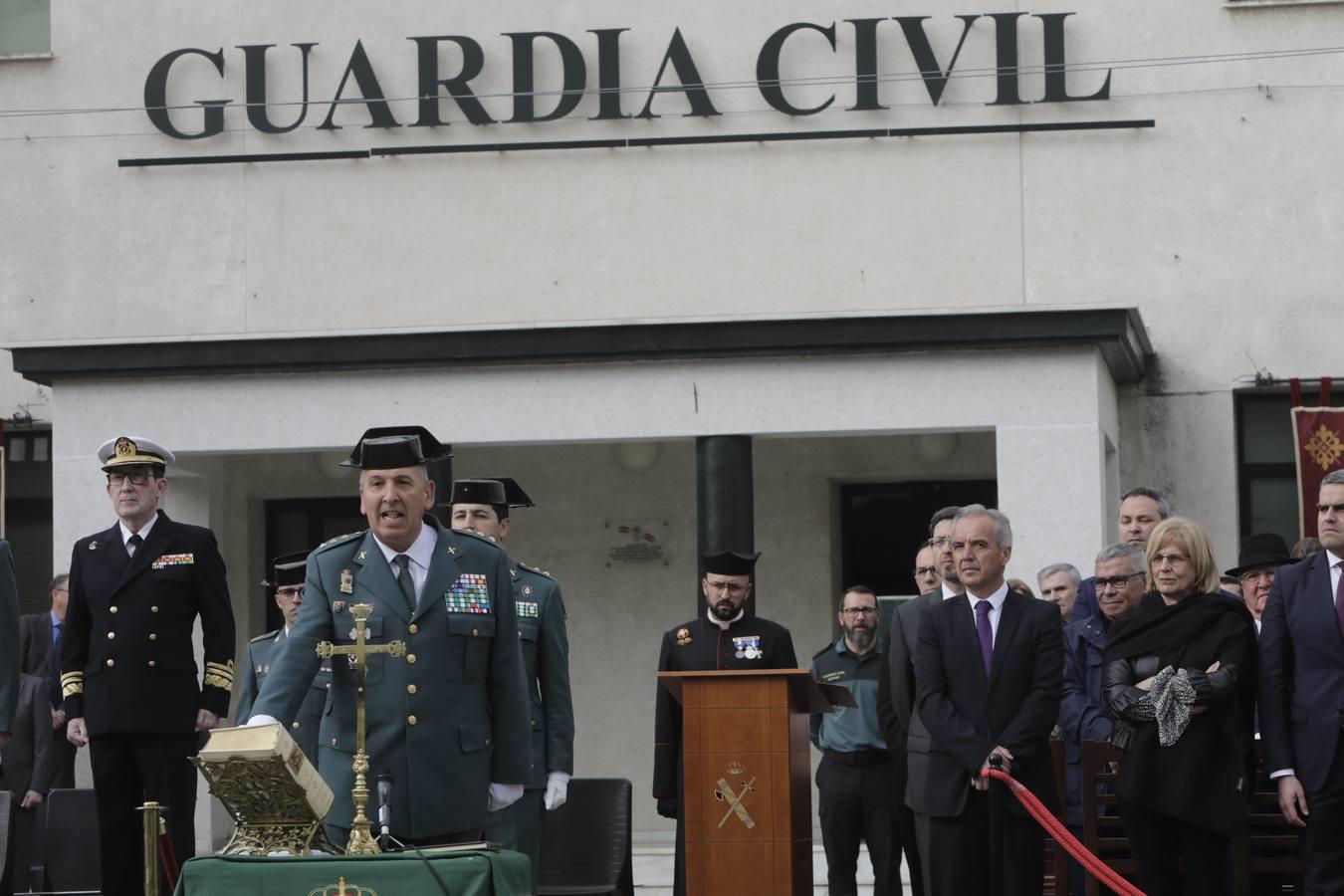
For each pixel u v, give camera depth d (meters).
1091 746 10.70
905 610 10.46
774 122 19.28
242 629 20.77
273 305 19.66
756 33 19.34
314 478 20.97
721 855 9.72
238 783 6.80
